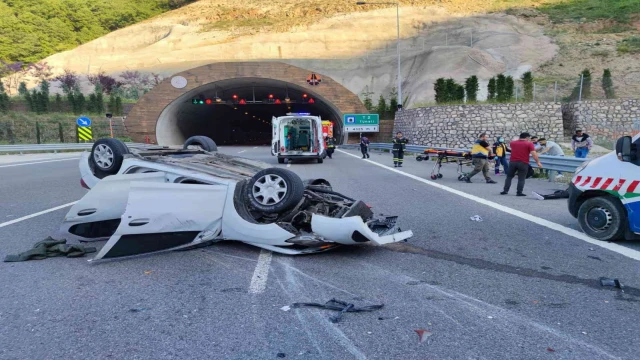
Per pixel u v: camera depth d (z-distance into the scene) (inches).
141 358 122.2
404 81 2780.5
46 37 4269.2
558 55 2282.2
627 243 246.4
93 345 129.7
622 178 243.0
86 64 3836.1
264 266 205.5
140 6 5506.9
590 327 141.1
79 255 221.0
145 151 284.4
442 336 135.0
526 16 3139.8
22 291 173.6
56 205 375.6
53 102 2000.5
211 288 177.2
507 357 121.9
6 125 1636.3
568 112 1183.6
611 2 3002.0
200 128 2502.5
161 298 166.6
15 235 266.2
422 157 920.9
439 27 3442.4
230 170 263.3
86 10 4817.9
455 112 1175.0
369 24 3705.7
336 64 3196.4
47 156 1146.0
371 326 142.3
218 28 4453.7
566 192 401.7
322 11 4453.7
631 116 1098.1
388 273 195.8
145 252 219.3
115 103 2066.9
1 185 514.9
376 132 1769.2
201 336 135.6
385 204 373.7
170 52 3831.2
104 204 235.3
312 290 174.9
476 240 253.8
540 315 150.6
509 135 1130.0
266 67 1859.0
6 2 4320.9
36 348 127.9
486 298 166.2
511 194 433.4
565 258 217.9
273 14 4726.9
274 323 144.9
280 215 234.1
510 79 1256.8
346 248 237.1
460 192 447.8
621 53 2055.9
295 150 887.1
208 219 225.0
